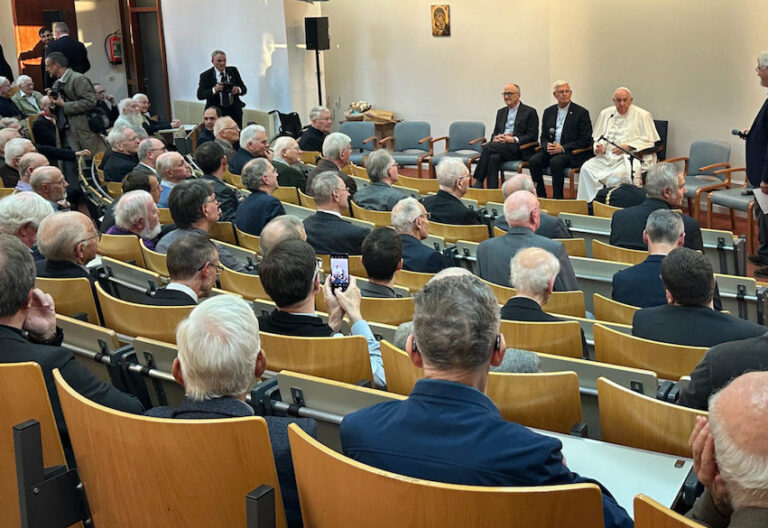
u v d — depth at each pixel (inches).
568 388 90.0
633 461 81.3
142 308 120.8
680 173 208.1
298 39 497.4
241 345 77.5
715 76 362.3
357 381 105.0
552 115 386.6
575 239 200.1
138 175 221.8
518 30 460.8
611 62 414.0
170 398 109.0
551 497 56.4
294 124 457.4
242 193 287.4
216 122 339.9
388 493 60.4
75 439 76.9
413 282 167.2
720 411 54.7
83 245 147.3
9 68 498.6
